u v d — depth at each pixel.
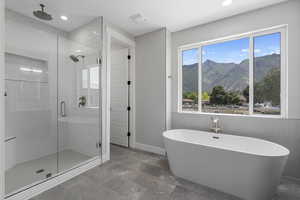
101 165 2.42
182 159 2.00
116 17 2.46
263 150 1.98
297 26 1.92
